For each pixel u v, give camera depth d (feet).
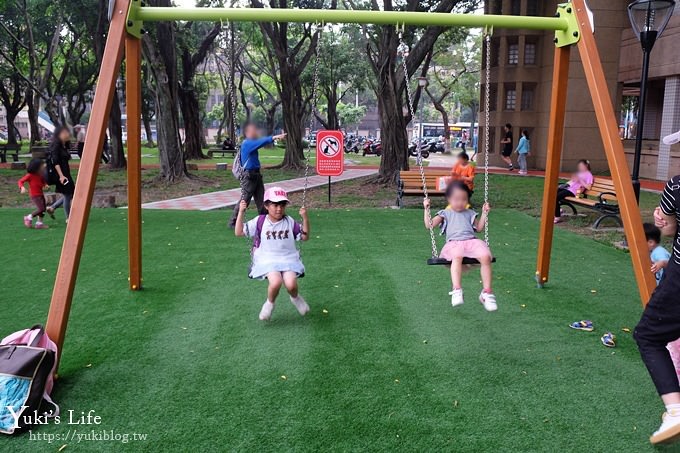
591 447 10.02
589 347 14.74
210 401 11.71
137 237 19.26
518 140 82.12
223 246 26.89
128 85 18.04
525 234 30.81
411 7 51.88
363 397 11.87
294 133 80.18
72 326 16.10
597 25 71.31
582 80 73.00
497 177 66.80
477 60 142.82
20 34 109.60
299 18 16.47
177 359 13.87
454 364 13.61
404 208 41.14
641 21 26.18
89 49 117.19
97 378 12.78
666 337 10.03
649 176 65.82
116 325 16.21
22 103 130.62
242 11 16.37
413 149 126.31
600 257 25.21
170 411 11.30
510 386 12.44
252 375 12.96
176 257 24.64
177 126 58.13
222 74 139.54
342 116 229.86
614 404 11.64
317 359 13.88
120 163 78.02
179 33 90.94
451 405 11.55
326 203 44.93
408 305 18.20
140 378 12.79
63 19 101.19
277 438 10.28
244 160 29.63
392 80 53.78
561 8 17.06
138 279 19.58
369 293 19.48
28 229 30.78
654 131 77.56
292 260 16.17
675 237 10.11
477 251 15.21
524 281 21.12
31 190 30.63
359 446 10.02
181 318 16.85
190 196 48.78
